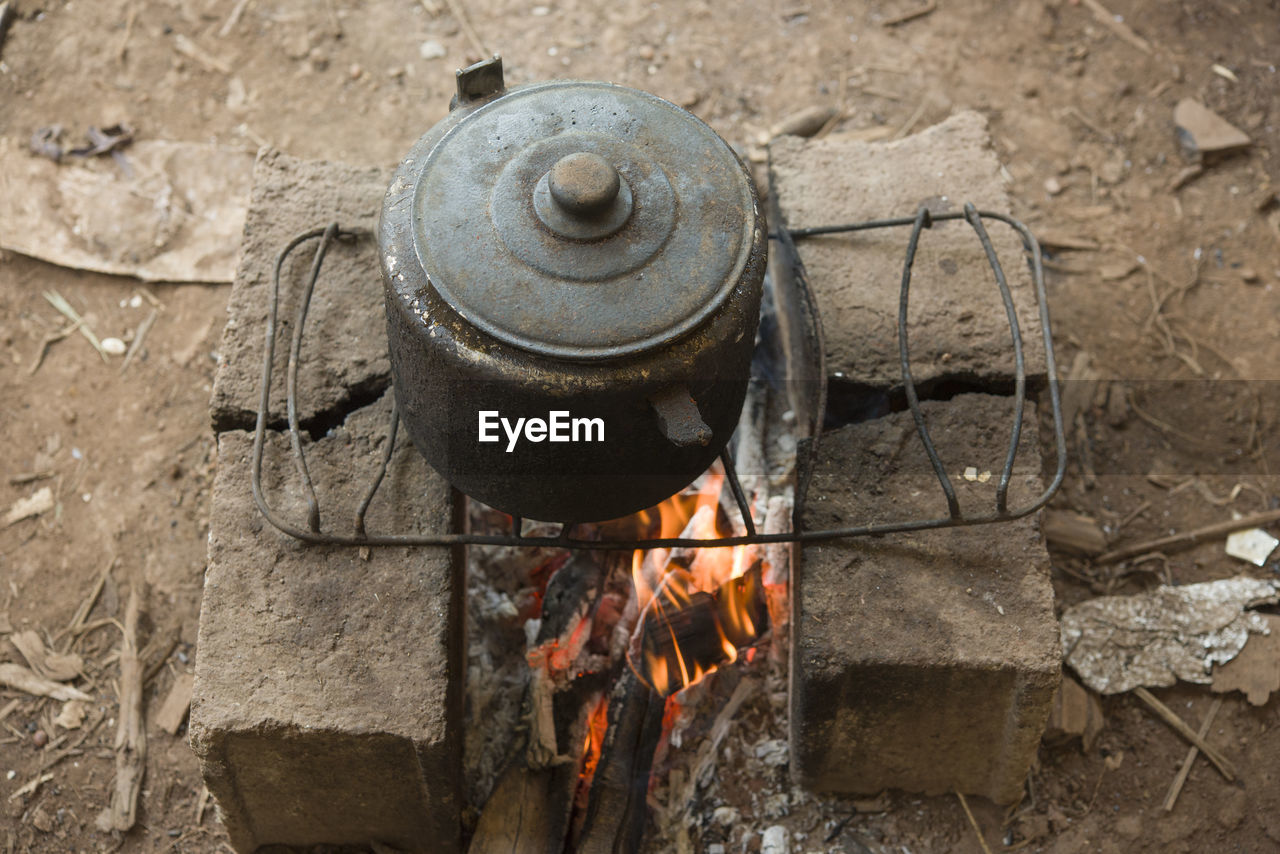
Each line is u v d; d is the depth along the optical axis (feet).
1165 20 6.94
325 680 5.03
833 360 5.44
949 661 5.04
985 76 6.82
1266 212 6.52
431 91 6.71
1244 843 5.45
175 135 6.56
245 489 5.23
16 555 5.82
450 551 5.17
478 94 5.03
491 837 5.30
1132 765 5.56
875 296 5.53
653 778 5.47
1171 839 5.45
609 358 4.70
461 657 5.38
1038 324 5.48
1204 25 6.91
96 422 6.04
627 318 4.71
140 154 6.47
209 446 6.00
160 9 6.82
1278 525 5.91
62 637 5.70
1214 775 5.53
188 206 6.37
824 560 5.16
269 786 5.18
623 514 5.10
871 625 5.09
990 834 5.45
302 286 5.49
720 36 6.87
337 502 5.22
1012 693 5.11
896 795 5.50
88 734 5.57
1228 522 5.90
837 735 5.28
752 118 6.71
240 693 5.01
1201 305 6.34
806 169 5.76
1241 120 6.70
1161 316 6.31
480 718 5.53
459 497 5.36
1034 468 5.27
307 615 5.09
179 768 5.54
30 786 5.50
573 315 4.71
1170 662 5.62
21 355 6.14
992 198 5.68
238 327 5.43
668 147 4.89
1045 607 5.10
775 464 5.84
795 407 5.82
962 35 6.90
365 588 5.13
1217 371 6.21
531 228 4.75
